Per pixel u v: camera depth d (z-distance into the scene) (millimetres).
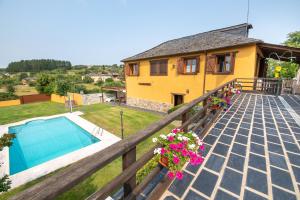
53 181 923
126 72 18297
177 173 1998
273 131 4020
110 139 9734
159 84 14914
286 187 2131
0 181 3246
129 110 16375
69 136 11688
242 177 2332
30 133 12453
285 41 23578
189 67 12938
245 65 9953
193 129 3309
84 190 5246
